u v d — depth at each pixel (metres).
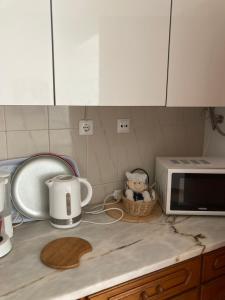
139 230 1.27
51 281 0.92
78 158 1.47
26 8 0.91
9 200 1.23
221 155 1.71
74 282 0.92
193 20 1.14
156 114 1.65
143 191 1.46
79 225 1.31
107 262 1.03
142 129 1.63
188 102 1.23
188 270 1.14
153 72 1.13
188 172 1.36
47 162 1.35
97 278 0.94
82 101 1.05
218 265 1.23
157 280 1.06
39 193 1.35
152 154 1.70
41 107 1.33
